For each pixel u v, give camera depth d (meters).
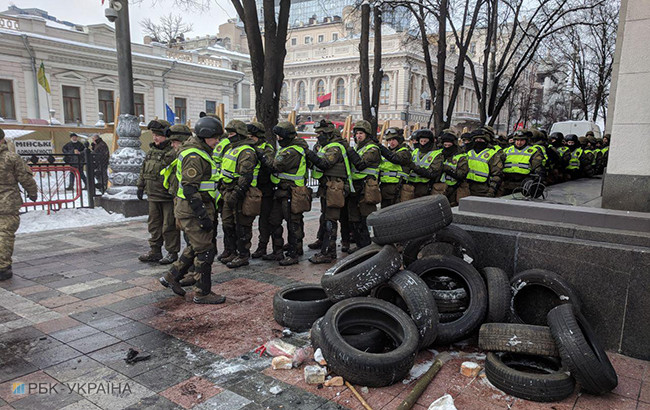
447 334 3.80
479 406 3.08
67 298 4.94
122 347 3.82
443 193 7.28
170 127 6.13
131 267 6.16
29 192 5.62
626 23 4.53
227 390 3.20
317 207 12.27
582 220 4.32
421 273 4.27
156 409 2.96
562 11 18.06
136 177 9.96
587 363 3.07
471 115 53.06
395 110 45.66
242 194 5.94
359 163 6.44
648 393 3.27
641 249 3.79
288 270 6.24
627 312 3.84
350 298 3.81
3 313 4.50
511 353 3.61
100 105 30.17
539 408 3.06
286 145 6.32
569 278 4.10
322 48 50.75
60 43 27.12
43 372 3.39
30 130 16.16
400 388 3.27
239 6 9.53
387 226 4.14
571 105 38.12
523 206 4.69
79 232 8.30
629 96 4.53
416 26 18.19
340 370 3.26
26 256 6.60
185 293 5.12
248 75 50.28
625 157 4.58
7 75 25.75
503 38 24.52
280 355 3.68
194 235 4.70
